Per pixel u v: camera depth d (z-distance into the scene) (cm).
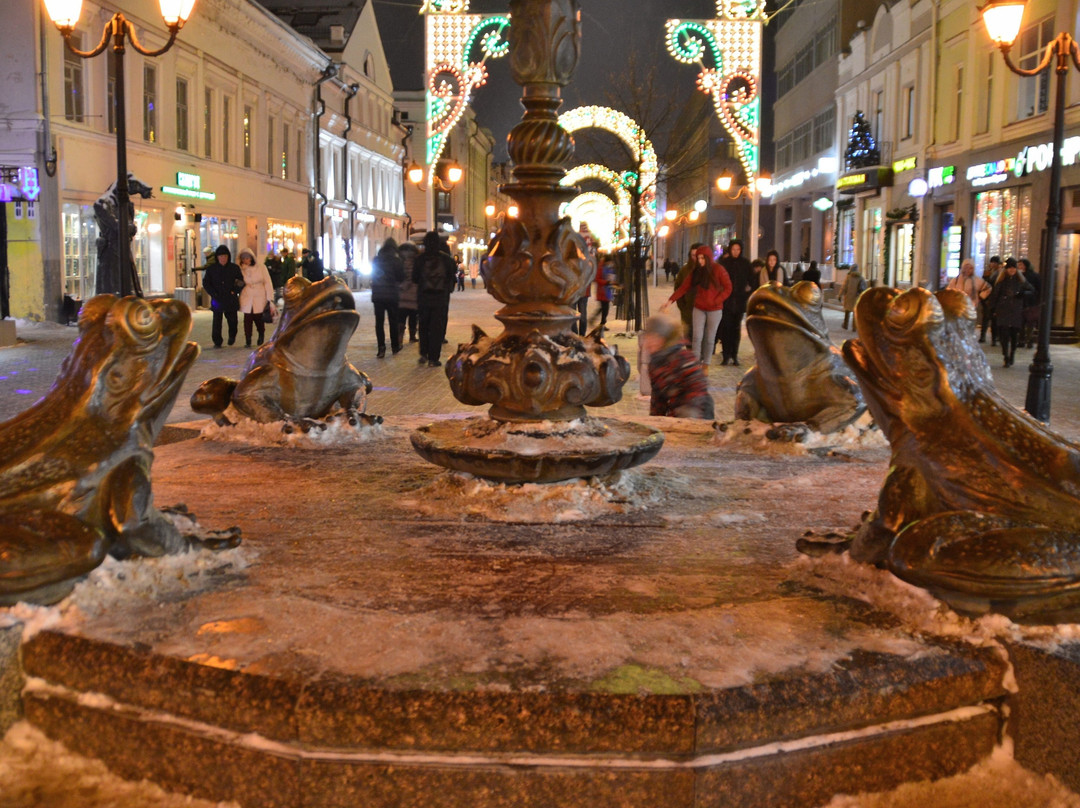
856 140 3884
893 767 280
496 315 520
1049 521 318
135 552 343
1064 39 1146
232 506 480
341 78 5616
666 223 4319
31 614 303
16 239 2452
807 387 652
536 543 418
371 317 3184
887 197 3756
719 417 1145
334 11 5956
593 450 482
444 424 547
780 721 267
